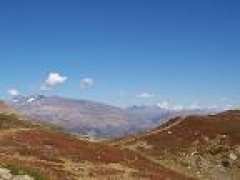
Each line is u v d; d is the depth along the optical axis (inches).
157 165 2667.3
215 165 3469.5
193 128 3929.6
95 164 2267.5
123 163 2423.7
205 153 3595.0
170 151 3622.0
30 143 2468.0
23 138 2578.7
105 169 2180.1
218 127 3946.9
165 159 3491.6
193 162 3479.3
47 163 2059.5
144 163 2573.8
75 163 2199.8
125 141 3983.8
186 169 3373.5
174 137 3831.2
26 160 2034.9
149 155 3555.6
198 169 3403.1
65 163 2156.7
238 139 3745.1
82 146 2620.6
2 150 2218.3
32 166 1841.8
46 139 2628.0
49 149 2395.4
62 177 1797.5
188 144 3715.6
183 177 2498.8
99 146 2780.5
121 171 2204.7
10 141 2450.8
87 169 2105.1
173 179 2322.8
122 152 2753.4
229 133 3833.7
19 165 1717.5
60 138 2743.6
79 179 1856.5
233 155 3555.6
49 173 1798.7
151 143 3747.5
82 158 2329.0
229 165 3467.0
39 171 1742.1
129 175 2148.1
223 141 3727.9
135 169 2327.8
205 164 3469.5
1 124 3063.5
